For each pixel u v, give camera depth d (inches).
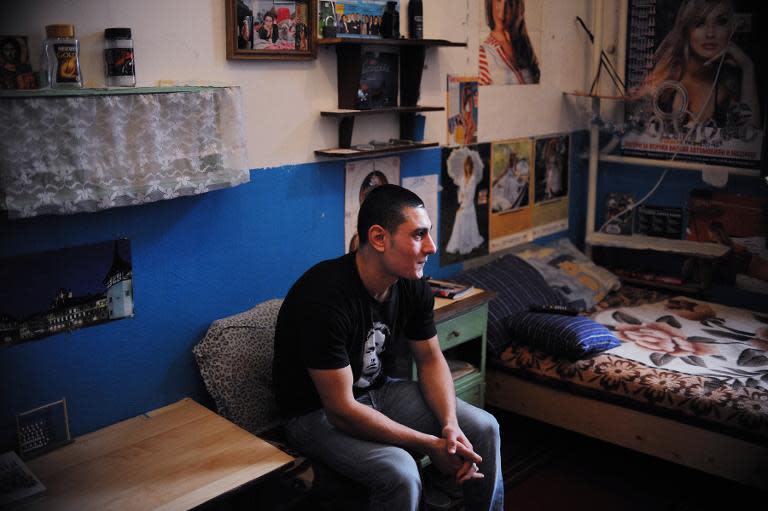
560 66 158.4
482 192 145.3
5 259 80.5
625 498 111.3
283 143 107.0
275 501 86.7
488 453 88.4
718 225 155.1
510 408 126.6
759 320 136.2
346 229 119.2
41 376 85.3
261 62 102.1
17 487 74.6
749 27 143.5
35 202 77.7
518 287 135.7
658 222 163.8
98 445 85.5
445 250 139.4
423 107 120.2
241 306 105.4
